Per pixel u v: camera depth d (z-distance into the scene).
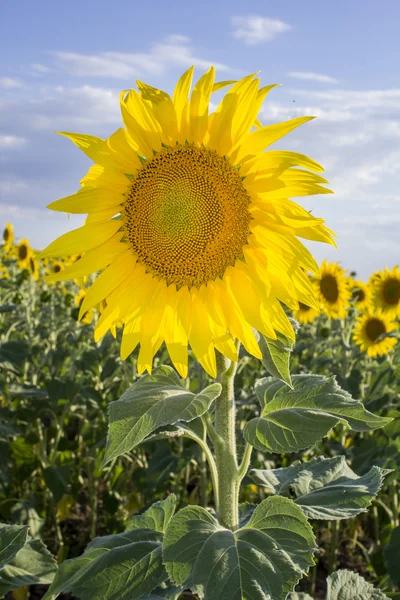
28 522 1.47
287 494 0.84
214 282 0.77
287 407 0.75
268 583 0.62
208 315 0.77
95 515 1.80
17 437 1.79
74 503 2.01
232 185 0.74
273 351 0.73
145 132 0.75
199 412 0.66
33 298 2.78
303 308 2.56
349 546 1.75
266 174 0.72
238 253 0.76
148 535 0.78
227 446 0.78
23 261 3.36
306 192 0.70
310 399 0.74
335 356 2.36
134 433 0.66
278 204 0.73
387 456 1.45
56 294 3.31
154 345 0.78
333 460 0.88
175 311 0.78
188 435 0.78
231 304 0.76
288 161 0.70
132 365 1.82
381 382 1.77
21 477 1.69
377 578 1.51
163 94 0.74
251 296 0.75
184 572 0.66
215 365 0.76
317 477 0.85
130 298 0.78
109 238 0.78
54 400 1.73
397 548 1.10
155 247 0.77
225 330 0.76
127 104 0.75
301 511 0.68
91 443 1.76
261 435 0.71
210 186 0.74
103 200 0.77
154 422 0.66
